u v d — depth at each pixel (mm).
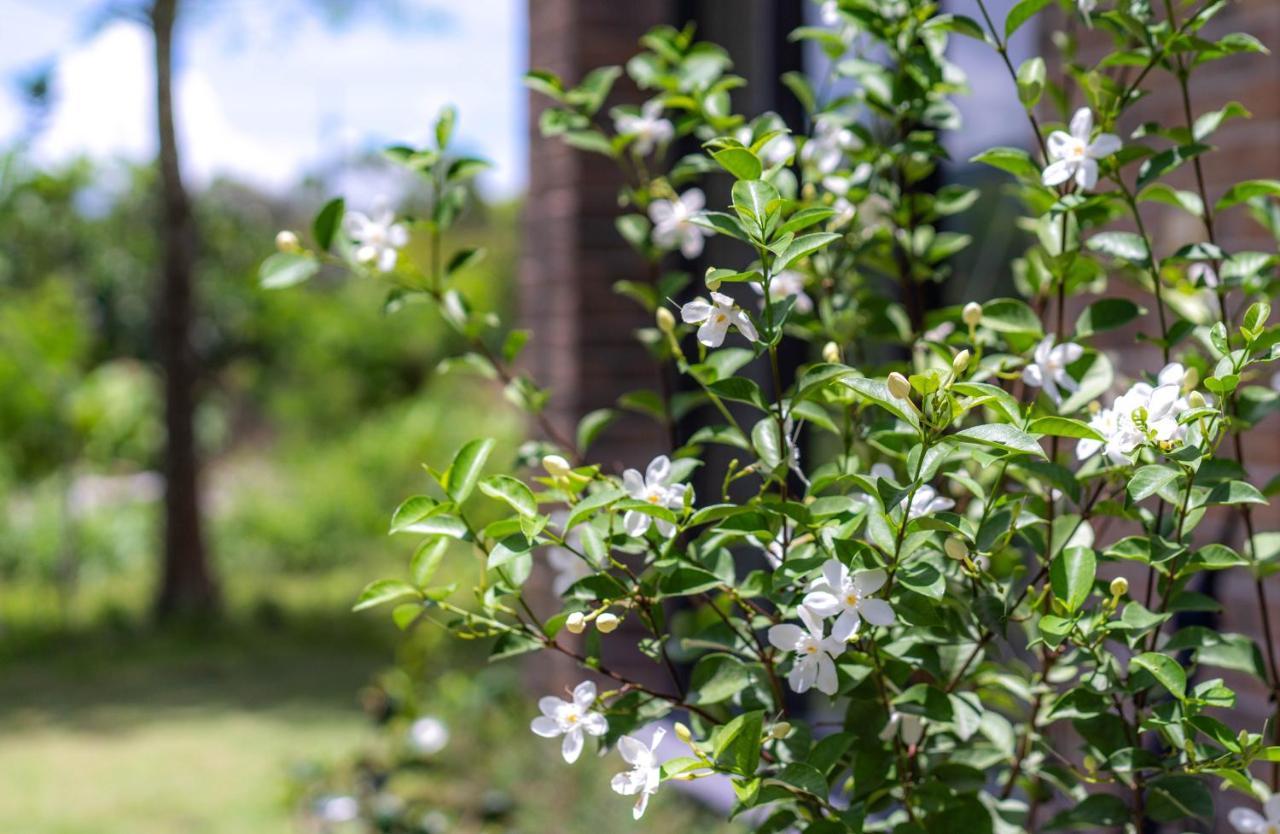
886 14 1051
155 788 2477
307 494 5828
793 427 978
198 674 3551
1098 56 1355
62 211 5602
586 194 2129
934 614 863
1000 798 990
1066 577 871
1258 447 1280
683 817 1816
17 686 3477
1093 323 982
